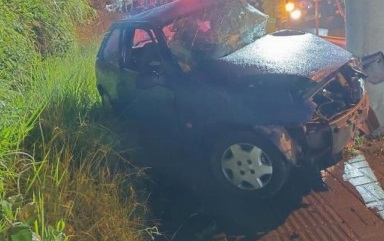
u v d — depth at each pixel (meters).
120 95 5.42
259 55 4.78
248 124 4.29
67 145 4.07
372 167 4.78
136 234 3.71
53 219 3.37
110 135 4.80
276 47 4.99
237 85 4.38
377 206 4.15
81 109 5.30
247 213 4.34
